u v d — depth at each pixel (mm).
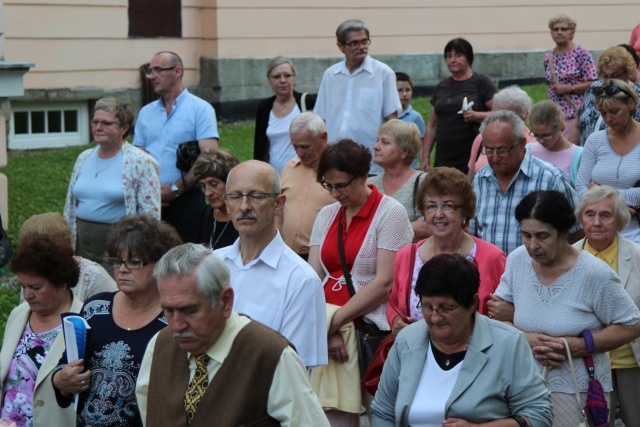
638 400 14734
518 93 22328
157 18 46250
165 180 23375
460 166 27719
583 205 15023
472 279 11336
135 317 12297
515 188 16875
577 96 31984
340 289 15570
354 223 15562
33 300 13133
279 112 25172
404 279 14719
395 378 12047
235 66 47500
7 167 38688
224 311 10250
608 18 57906
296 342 13086
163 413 10391
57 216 14789
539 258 13344
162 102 23688
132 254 12148
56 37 43375
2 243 21891
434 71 53438
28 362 13266
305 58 49312
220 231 18000
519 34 55781
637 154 18938
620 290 13414
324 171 15344
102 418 11977
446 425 11336
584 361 13469
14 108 42906
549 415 11453
